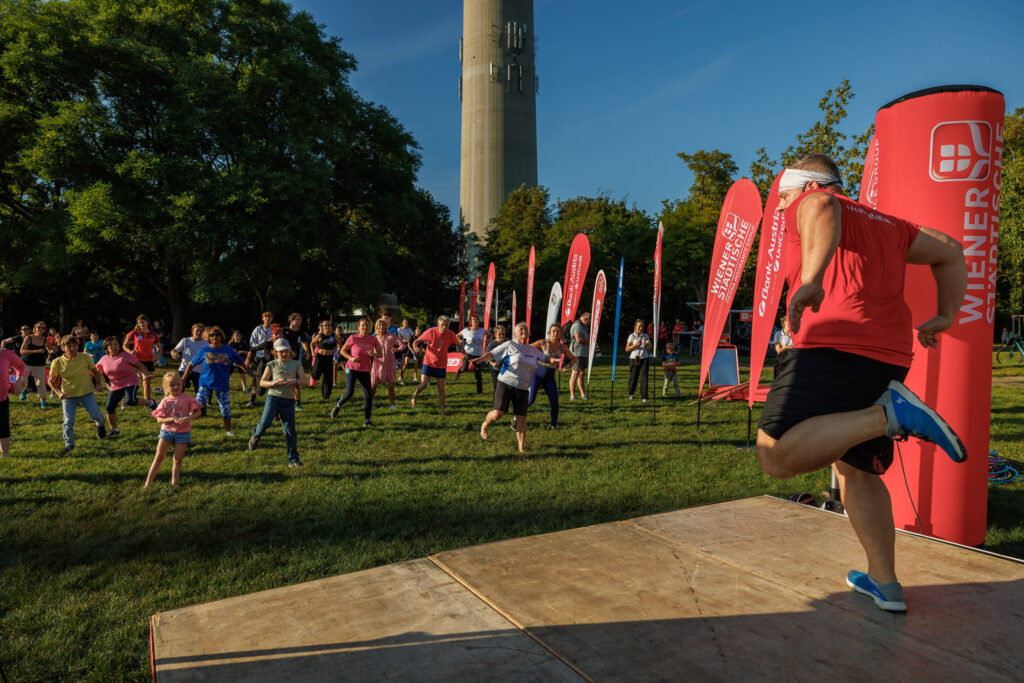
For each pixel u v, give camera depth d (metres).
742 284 34.59
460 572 2.50
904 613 2.10
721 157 42.41
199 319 40.44
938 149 4.00
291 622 2.10
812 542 2.81
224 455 7.95
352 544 4.73
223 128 23.00
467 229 40.91
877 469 2.11
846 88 20.25
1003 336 26.00
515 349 8.10
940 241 2.15
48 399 13.70
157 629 2.07
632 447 8.27
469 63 99.44
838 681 1.70
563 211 49.31
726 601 2.21
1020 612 2.10
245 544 4.81
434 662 1.83
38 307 37.22
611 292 40.09
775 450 2.03
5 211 26.86
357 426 10.09
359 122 30.78
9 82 22.27
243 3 26.72
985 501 4.14
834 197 1.98
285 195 22.56
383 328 11.78
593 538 2.89
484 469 7.10
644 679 1.72
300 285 31.02
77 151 21.62
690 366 23.12
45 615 3.62
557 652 1.87
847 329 2.03
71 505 5.84
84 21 22.77
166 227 21.69
